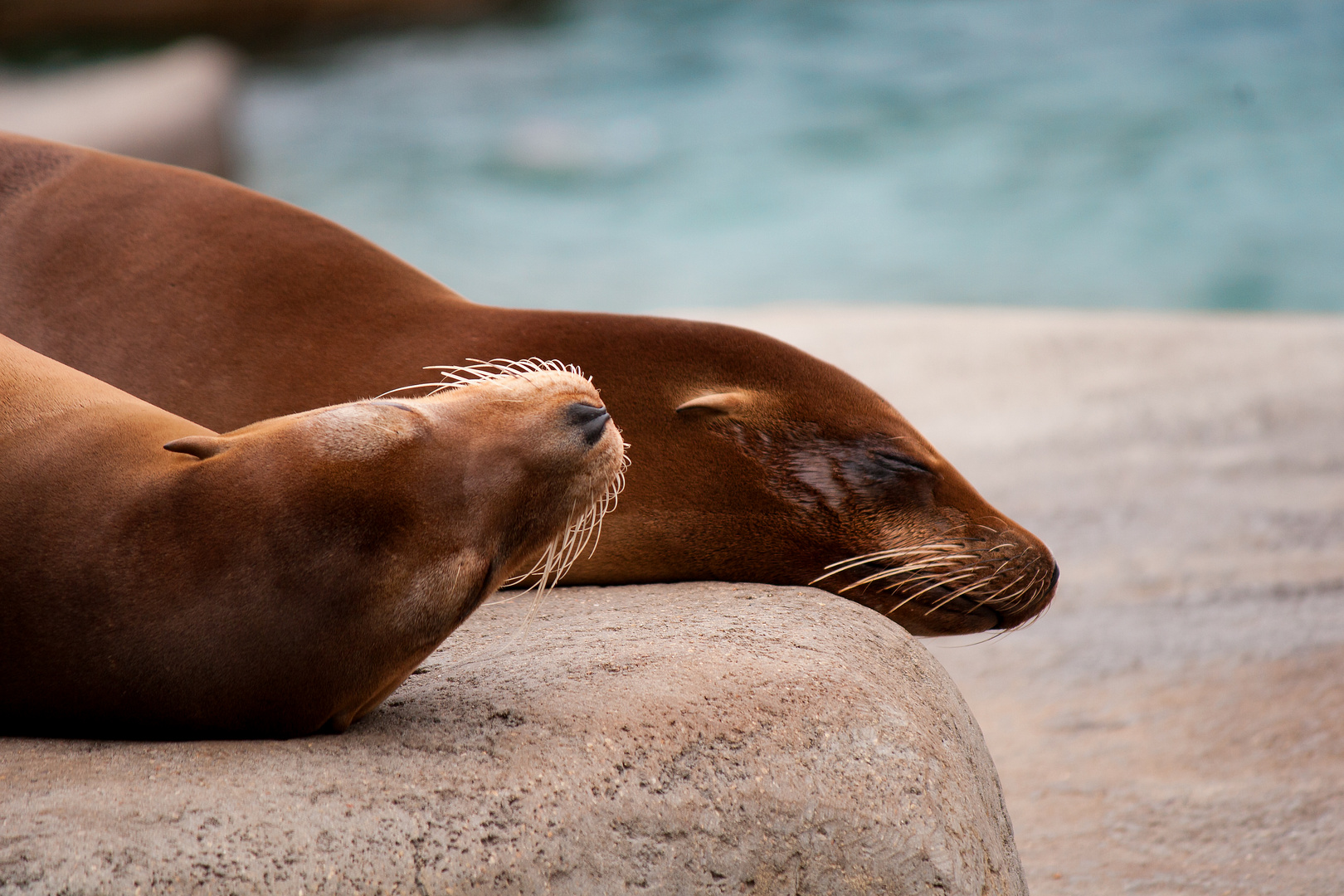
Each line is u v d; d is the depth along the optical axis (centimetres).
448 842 988
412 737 1101
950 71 10625
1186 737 1841
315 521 1045
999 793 1318
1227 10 11800
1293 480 2702
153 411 1205
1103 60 10575
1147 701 1952
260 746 1072
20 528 1089
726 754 1099
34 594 1070
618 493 1569
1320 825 1593
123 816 953
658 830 1046
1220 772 1742
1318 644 2033
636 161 8881
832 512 1602
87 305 1653
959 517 1636
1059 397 3312
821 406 1631
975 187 8069
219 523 1059
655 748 1090
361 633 1054
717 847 1055
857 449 1614
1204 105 9300
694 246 7319
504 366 1567
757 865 1060
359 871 955
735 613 1398
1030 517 2612
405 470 1066
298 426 1092
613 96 10375
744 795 1077
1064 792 1742
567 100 10288
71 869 909
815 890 1070
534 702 1152
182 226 1697
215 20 11931
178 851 932
